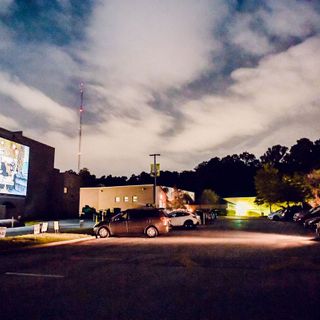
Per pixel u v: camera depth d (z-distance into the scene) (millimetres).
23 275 10273
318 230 21844
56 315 6480
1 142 36281
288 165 94125
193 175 108812
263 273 10344
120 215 23938
